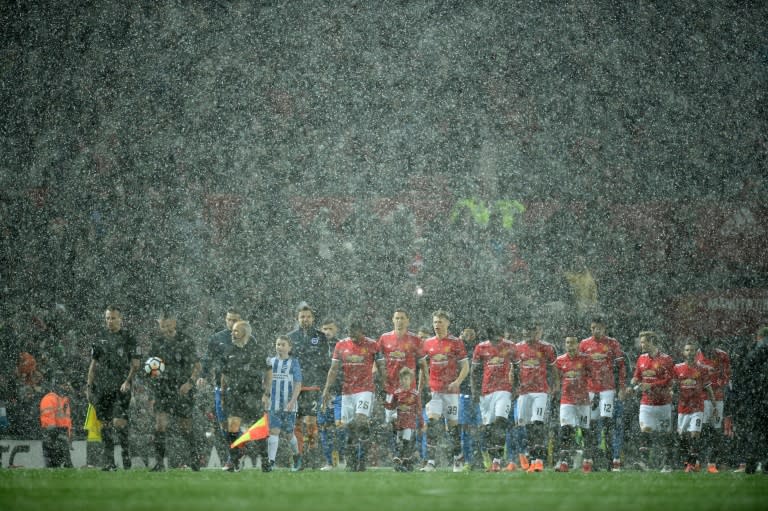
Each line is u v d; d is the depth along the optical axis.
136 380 51.44
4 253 87.31
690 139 102.62
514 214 89.06
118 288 86.38
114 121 101.94
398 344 45.38
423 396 50.41
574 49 109.44
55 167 97.06
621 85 108.94
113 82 104.81
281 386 44.75
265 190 100.50
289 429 45.03
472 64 108.94
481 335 47.66
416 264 87.06
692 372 49.12
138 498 22.06
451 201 89.31
